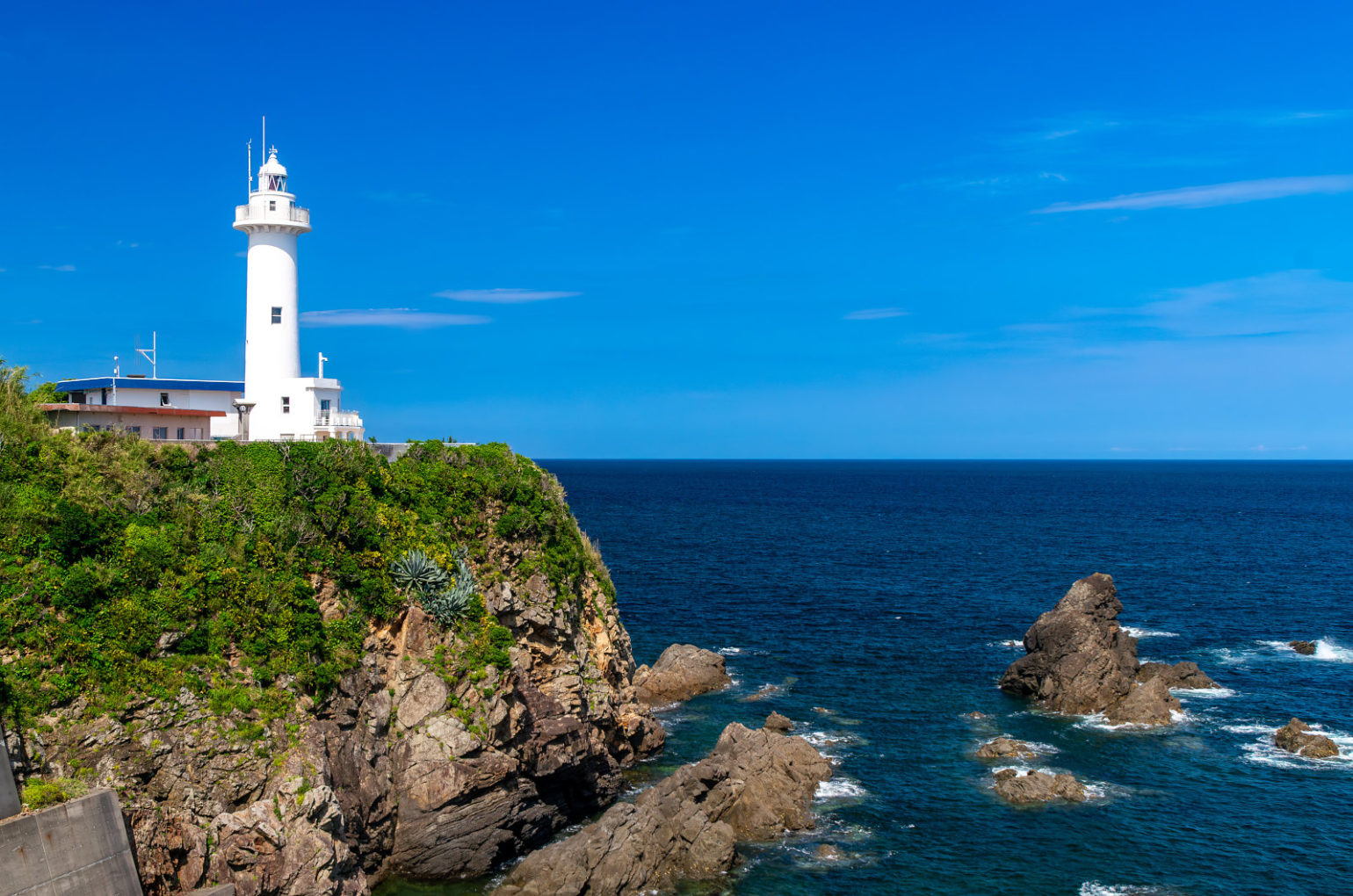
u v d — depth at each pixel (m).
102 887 30.33
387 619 44.81
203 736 35.97
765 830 46.09
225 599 39.62
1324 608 98.44
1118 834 46.56
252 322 68.25
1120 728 60.72
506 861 44.06
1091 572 120.56
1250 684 70.62
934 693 68.25
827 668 74.50
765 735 53.22
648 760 56.03
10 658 33.75
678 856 42.72
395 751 42.28
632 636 84.00
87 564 37.00
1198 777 53.12
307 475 46.28
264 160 69.00
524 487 54.50
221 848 34.19
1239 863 43.91
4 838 28.14
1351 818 48.22
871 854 44.56
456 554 49.12
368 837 40.25
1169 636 85.50
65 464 40.91
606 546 143.12
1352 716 63.56
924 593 105.44
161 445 45.09
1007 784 50.88
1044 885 42.12
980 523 189.00
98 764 33.22
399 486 50.16
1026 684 67.75
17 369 45.41
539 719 47.06
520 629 49.88
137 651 36.19
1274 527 179.25
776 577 115.00
